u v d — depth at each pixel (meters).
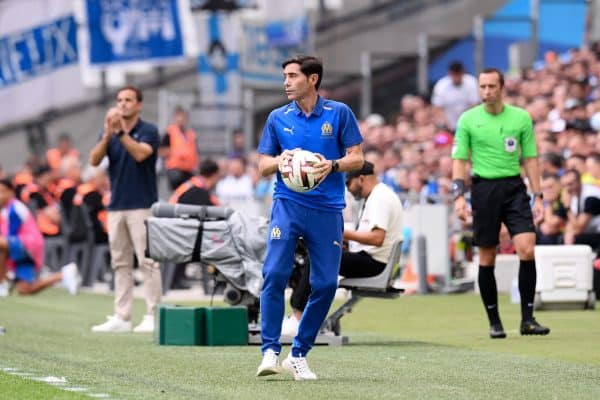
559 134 51.53
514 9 66.31
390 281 30.06
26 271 49.81
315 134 22.77
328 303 22.86
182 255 30.38
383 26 72.50
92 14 66.06
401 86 71.56
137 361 26.00
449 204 49.31
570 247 39.16
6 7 72.56
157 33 65.75
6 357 26.83
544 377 23.09
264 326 22.88
